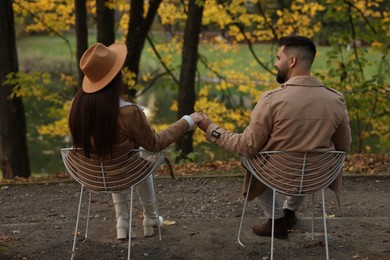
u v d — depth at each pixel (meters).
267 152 3.57
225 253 4.01
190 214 5.15
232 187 6.07
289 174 3.57
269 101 3.57
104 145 3.51
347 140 3.73
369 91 9.48
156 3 10.45
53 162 16.44
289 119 3.51
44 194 6.09
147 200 4.28
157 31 19.95
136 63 10.71
